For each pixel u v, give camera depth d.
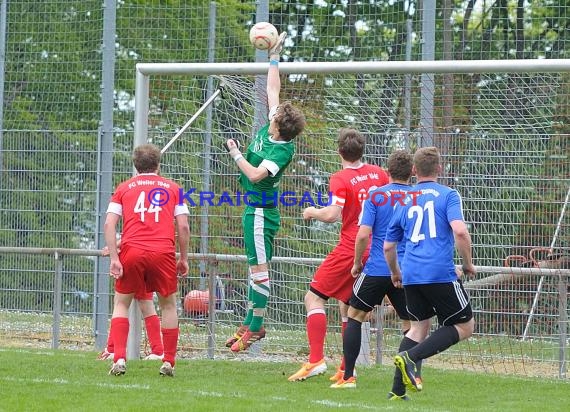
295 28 48.16
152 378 27.36
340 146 27.20
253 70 32.38
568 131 34.34
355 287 25.94
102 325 40.31
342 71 31.53
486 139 34.84
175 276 27.25
